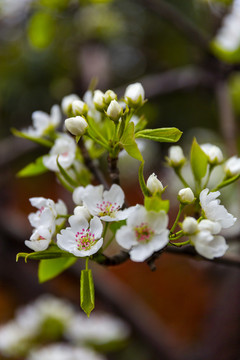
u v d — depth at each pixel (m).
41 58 1.62
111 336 1.17
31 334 1.16
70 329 1.17
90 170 0.64
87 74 1.43
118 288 1.31
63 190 1.44
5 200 1.66
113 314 1.27
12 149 1.29
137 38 1.62
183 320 1.77
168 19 1.06
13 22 1.39
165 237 0.54
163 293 1.84
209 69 1.14
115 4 1.51
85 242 0.55
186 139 1.75
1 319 1.73
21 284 1.47
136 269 1.89
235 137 1.00
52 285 1.46
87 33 1.47
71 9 1.12
